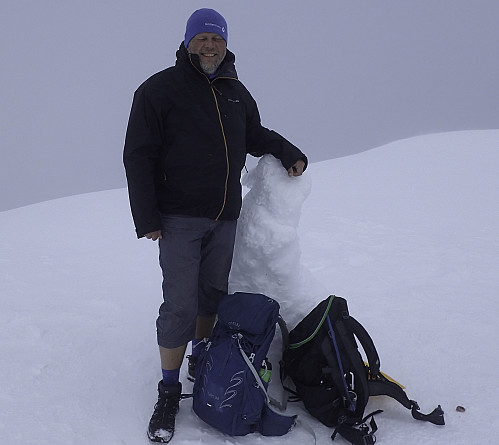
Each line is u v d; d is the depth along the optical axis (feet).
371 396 8.11
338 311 7.54
